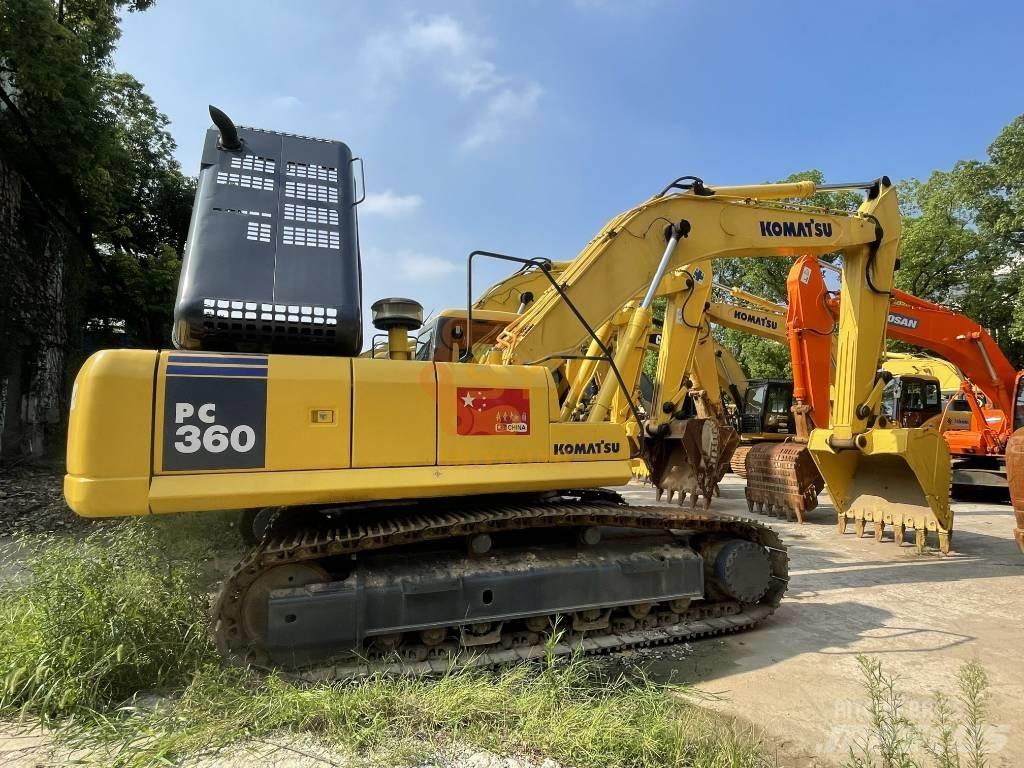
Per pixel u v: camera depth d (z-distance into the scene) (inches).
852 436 302.4
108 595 151.8
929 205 1068.5
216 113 164.2
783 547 205.2
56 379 603.2
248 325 153.3
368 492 147.6
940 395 596.4
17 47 438.6
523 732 121.3
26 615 149.7
